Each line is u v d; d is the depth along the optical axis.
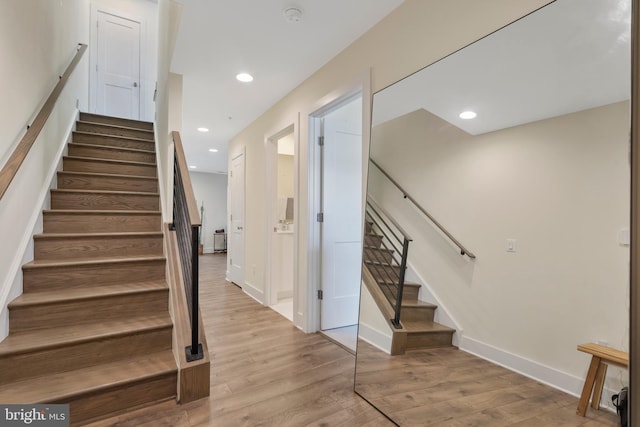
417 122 1.94
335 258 3.22
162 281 2.51
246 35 2.45
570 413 1.24
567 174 1.29
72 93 3.62
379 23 2.25
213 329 3.15
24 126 2.16
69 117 3.49
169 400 1.84
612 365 1.13
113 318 2.17
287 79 3.17
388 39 2.17
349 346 2.73
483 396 1.54
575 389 1.23
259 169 4.31
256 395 1.93
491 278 1.57
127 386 1.74
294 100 3.38
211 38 2.49
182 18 2.25
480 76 1.63
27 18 2.19
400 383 1.86
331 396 1.94
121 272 2.44
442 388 1.70
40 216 2.51
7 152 1.92
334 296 3.21
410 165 1.98
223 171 9.99
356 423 1.67
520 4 1.47
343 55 2.62
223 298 4.39
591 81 1.22
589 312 1.20
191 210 1.94
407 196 1.99
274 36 2.45
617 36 1.14
